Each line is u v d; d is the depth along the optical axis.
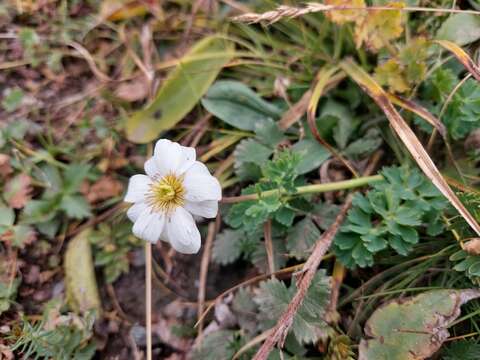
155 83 0.16
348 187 0.13
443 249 0.12
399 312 0.11
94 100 0.16
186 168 0.11
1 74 0.16
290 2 0.15
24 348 0.12
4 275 0.13
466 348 0.11
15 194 0.14
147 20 0.17
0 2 0.16
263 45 0.16
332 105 0.15
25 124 0.15
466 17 0.14
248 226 0.12
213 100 0.15
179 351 0.13
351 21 0.14
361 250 0.12
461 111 0.12
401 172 0.12
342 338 0.11
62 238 0.14
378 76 0.14
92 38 0.16
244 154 0.14
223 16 0.16
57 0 0.17
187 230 0.11
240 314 0.13
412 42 0.13
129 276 0.14
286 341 0.12
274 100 0.15
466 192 0.12
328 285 0.12
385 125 0.14
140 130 0.15
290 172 0.12
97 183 0.15
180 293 0.14
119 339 0.13
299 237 0.13
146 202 0.11
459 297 0.11
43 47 0.16
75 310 0.13
